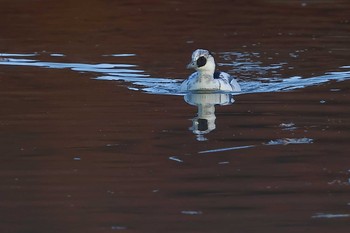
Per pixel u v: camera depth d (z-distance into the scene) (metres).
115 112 15.95
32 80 18.97
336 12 30.42
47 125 14.88
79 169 12.38
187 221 10.41
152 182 11.84
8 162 12.71
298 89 18.27
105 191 11.48
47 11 30.47
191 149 13.45
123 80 19.17
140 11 30.77
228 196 11.28
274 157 12.98
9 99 16.98
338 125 14.91
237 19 28.94
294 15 29.77
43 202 11.06
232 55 22.50
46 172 12.27
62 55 22.14
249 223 10.34
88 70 20.28
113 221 10.41
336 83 18.80
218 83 17.98
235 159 12.89
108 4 32.41
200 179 11.98
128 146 13.60
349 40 24.64
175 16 29.70
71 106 16.41
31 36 25.34
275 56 22.27
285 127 14.82
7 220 10.41
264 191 11.50
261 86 18.66
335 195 11.32
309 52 22.78
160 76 19.80
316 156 13.03
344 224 10.30
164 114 15.88
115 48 23.41
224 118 15.58
